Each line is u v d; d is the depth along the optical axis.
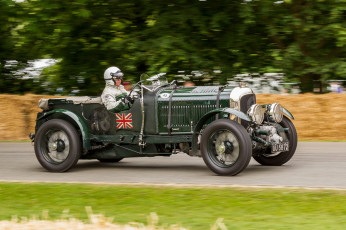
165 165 14.46
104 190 10.23
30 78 30.05
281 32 25.25
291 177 11.76
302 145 18.58
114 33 26.50
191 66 25.39
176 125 12.86
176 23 24.23
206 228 7.15
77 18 24.67
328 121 21.11
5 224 6.95
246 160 11.65
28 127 23.48
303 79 25.69
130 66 24.45
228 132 11.92
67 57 27.36
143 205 8.84
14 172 13.41
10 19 24.95
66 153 13.30
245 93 12.62
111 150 13.62
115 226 6.80
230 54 25.94
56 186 10.80
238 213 8.15
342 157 15.17
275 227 7.18
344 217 7.77
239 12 23.56
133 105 13.21
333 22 23.73
